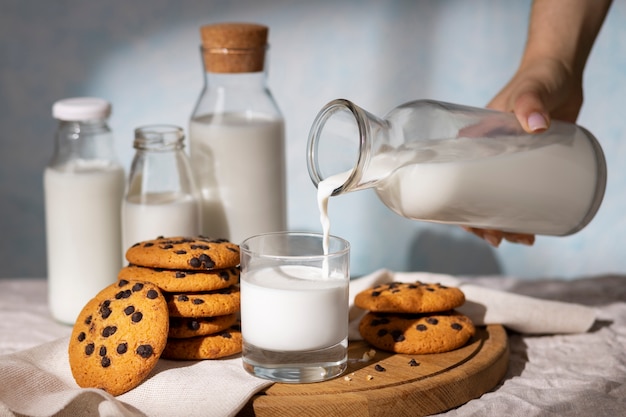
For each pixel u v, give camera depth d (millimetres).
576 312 902
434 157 785
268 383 758
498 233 925
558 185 832
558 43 953
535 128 805
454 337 823
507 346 844
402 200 793
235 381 757
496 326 884
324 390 756
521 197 817
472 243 1333
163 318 771
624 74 1286
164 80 1285
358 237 1328
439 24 1270
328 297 764
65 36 1278
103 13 1271
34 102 1298
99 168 955
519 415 761
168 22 1271
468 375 781
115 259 960
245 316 776
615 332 917
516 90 918
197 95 1290
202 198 967
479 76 1283
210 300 799
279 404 738
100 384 752
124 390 753
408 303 835
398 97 1288
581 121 1302
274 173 972
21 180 1321
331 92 1287
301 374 765
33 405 733
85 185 937
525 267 1341
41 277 1347
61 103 948
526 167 812
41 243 1339
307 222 1325
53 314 952
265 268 779
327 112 768
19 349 873
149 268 816
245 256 776
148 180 927
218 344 803
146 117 1295
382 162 764
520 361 860
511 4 1265
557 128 852
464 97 1290
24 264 1343
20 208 1328
